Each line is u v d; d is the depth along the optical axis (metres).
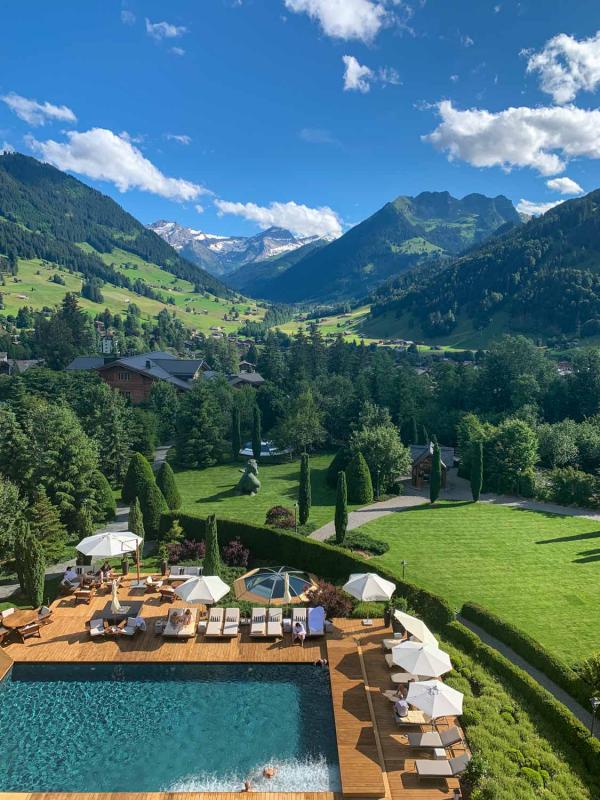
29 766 19.92
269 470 75.62
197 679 25.20
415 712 22.23
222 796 18.41
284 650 27.08
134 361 113.38
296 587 32.47
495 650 27.12
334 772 19.72
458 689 24.20
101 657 26.08
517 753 20.27
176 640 27.70
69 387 95.38
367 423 78.19
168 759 20.34
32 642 27.23
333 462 66.31
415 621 26.00
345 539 44.88
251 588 32.19
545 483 62.00
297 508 56.53
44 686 24.47
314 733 21.83
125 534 33.09
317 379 113.62
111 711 22.98
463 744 20.95
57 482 49.81
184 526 43.97
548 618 32.41
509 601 34.72
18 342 189.12
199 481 69.69
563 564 40.97
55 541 42.78
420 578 38.47
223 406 94.06
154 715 22.78
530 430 64.00
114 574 35.75
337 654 26.70
